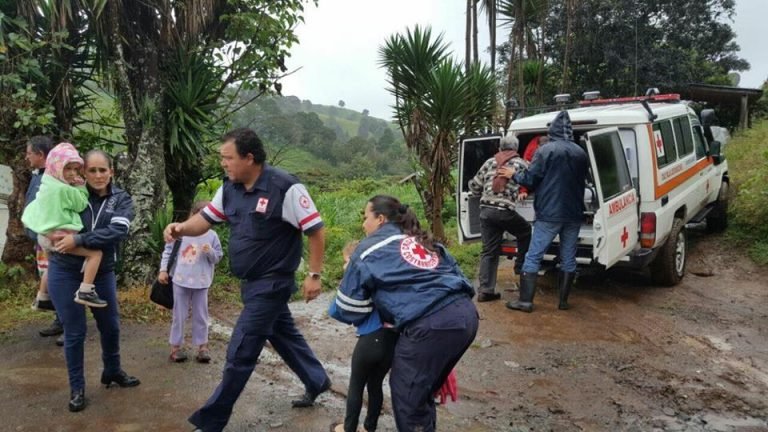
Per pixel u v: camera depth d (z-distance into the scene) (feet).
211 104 24.39
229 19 24.44
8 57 20.18
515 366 16.10
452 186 29.99
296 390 14.30
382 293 10.07
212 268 15.89
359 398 11.39
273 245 11.18
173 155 23.34
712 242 29.17
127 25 21.89
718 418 13.25
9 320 18.28
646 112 21.68
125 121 22.18
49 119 20.15
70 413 12.76
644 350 17.22
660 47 64.85
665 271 22.82
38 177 16.02
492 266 21.44
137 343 17.03
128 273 21.11
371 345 10.87
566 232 20.08
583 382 15.11
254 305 11.18
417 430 10.03
